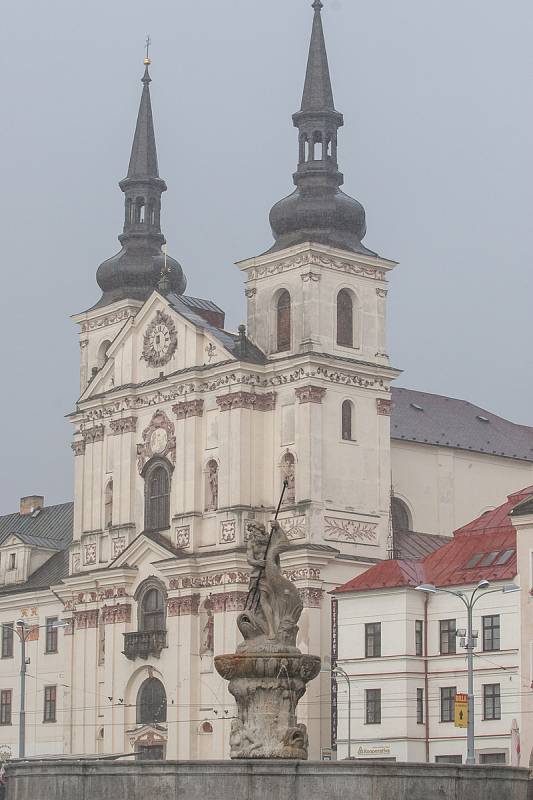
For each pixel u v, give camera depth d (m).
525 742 108.81
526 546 111.44
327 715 125.50
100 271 157.12
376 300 139.12
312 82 143.00
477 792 50.94
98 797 50.78
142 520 141.25
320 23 145.50
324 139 141.62
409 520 143.75
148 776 50.06
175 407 139.25
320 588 127.81
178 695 133.00
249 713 54.31
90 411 148.50
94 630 143.50
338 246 136.75
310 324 134.00
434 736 114.94
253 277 139.88
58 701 149.62
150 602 138.62
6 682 156.38
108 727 139.00
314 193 139.62
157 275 155.50
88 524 146.88
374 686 117.75
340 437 133.12
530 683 109.38
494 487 152.25
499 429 157.00
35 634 153.75
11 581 159.75
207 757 130.75
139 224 158.50
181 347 140.75
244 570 130.88
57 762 51.94
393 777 49.28
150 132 161.62
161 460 140.38
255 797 48.94
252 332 139.25
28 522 174.38
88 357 156.38
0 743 155.50
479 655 112.62
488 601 113.31
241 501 132.38
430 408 153.62
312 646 126.31
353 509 132.62
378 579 119.38
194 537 135.12
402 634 116.38
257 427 134.88
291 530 130.25
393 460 143.75
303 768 49.09
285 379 133.75
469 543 120.38
